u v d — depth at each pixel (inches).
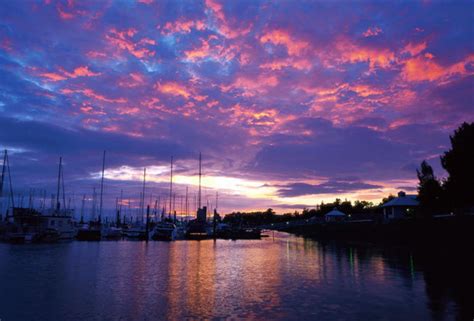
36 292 853.2
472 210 1822.1
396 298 765.3
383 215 2984.7
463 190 1740.9
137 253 1897.1
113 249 2164.1
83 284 957.8
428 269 1155.3
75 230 3078.2
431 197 2135.8
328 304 726.5
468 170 1712.6
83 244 2578.7
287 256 1733.5
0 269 1230.3
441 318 616.4
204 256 1761.8
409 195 2999.5
